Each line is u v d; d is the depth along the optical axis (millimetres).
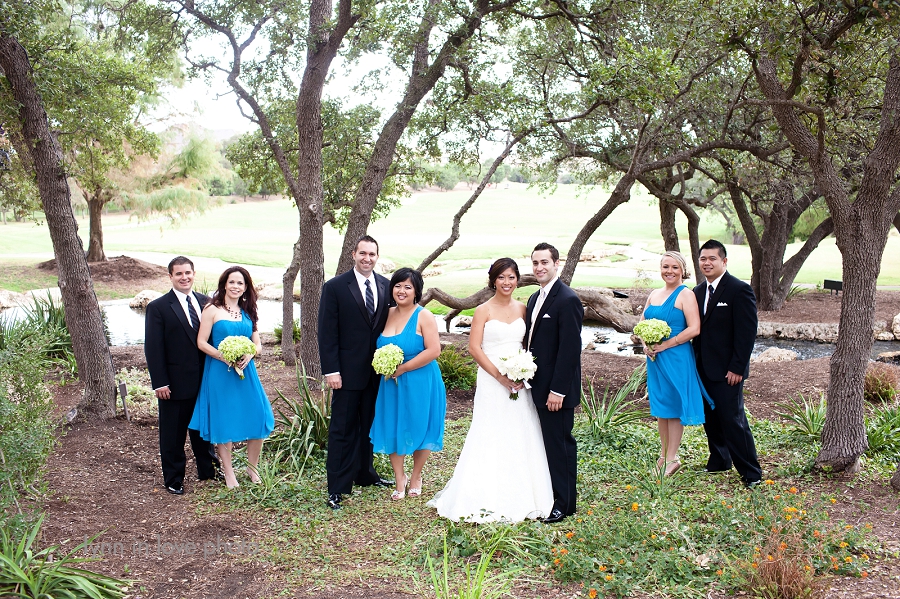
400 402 5023
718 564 3688
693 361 5414
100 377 7074
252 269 31562
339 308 5082
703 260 5301
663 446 5691
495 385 4773
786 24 4973
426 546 4199
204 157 28375
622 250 38688
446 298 11586
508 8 9891
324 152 12047
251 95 10109
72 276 6910
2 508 3811
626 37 10117
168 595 3578
